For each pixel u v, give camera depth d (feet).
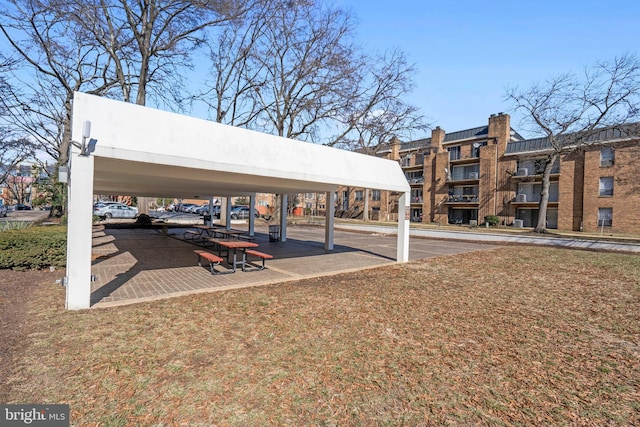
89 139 15.43
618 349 13.08
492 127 112.47
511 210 105.91
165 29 60.03
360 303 18.39
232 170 19.72
